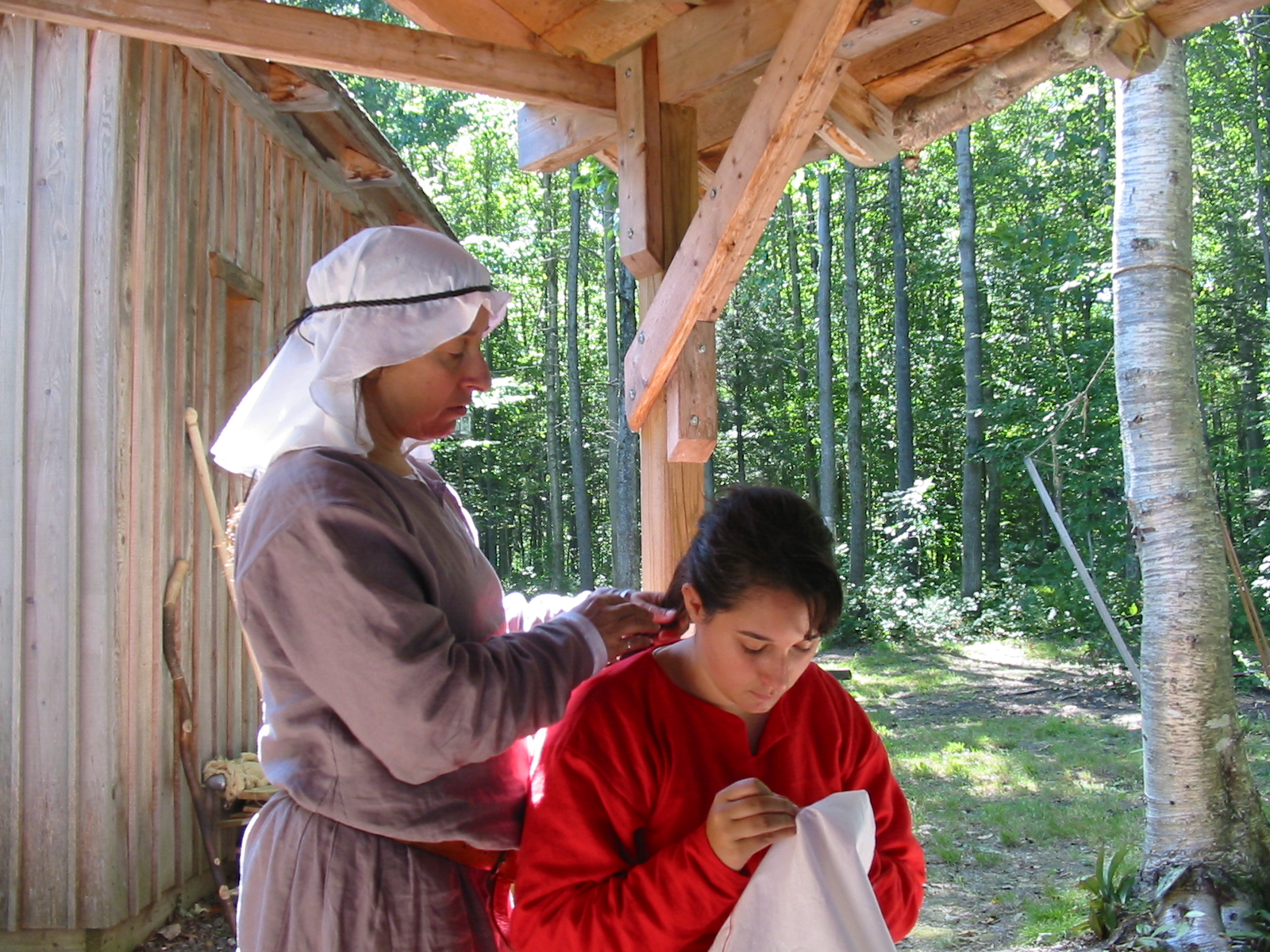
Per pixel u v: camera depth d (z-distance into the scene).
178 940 4.41
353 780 1.57
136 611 4.27
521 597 2.11
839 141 2.62
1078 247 17.09
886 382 25.09
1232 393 19.05
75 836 4.08
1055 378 16.72
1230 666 4.80
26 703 4.11
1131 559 14.48
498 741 1.51
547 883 1.56
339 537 1.51
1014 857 6.05
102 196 4.16
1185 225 4.89
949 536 23.33
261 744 1.66
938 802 7.15
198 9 2.27
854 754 1.79
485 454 26.67
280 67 5.21
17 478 4.13
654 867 1.50
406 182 6.64
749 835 1.45
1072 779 7.69
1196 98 16.84
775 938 1.43
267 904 1.60
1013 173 21.83
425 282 1.64
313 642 1.52
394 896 1.57
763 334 23.08
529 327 28.61
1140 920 4.66
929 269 24.20
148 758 4.38
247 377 5.43
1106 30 2.15
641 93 2.64
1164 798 4.80
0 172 4.20
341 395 1.65
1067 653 13.66
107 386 4.14
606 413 26.73
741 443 23.53
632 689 1.64
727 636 1.51
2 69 4.21
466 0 2.72
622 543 20.20
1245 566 13.17
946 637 15.51
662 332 2.53
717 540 1.52
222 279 5.05
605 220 21.03
